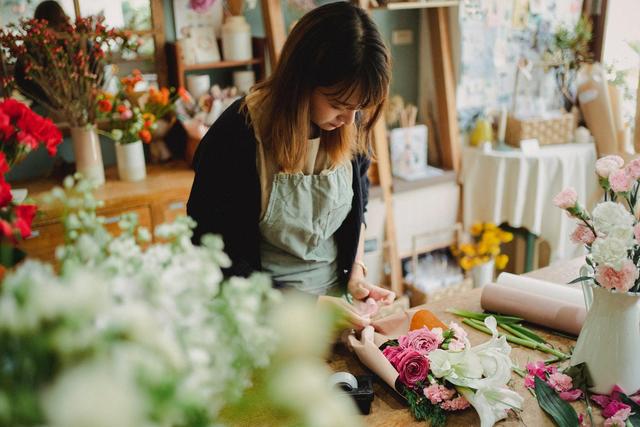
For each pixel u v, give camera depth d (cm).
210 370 66
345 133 166
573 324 162
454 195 383
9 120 107
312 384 60
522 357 157
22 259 94
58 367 57
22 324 54
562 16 394
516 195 358
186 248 74
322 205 172
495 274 406
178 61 312
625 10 374
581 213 136
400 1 345
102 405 47
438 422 131
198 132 310
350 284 187
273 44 325
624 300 133
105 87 309
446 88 370
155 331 58
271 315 68
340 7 139
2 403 54
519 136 369
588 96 367
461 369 135
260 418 112
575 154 357
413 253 375
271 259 180
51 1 291
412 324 163
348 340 157
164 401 56
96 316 58
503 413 132
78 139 288
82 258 72
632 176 132
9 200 96
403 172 372
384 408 138
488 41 375
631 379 136
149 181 301
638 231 126
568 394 138
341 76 135
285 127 151
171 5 318
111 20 306
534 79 395
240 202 163
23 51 268
